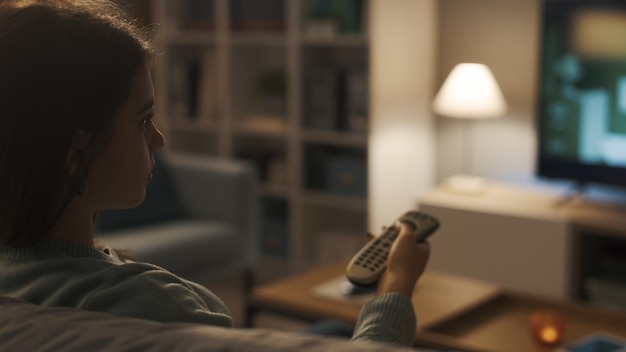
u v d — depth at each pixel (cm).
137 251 325
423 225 105
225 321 74
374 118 395
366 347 53
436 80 428
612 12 351
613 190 382
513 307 266
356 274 93
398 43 403
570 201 369
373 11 385
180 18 477
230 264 373
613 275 345
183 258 343
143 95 74
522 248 353
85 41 70
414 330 83
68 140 70
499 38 405
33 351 58
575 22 362
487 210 360
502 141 412
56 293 71
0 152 70
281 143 484
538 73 375
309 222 444
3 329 62
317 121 427
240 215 377
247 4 439
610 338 215
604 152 362
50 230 74
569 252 341
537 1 392
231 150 459
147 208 369
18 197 71
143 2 456
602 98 359
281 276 450
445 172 434
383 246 98
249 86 467
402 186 421
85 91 69
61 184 71
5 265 75
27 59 68
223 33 448
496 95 368
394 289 86
